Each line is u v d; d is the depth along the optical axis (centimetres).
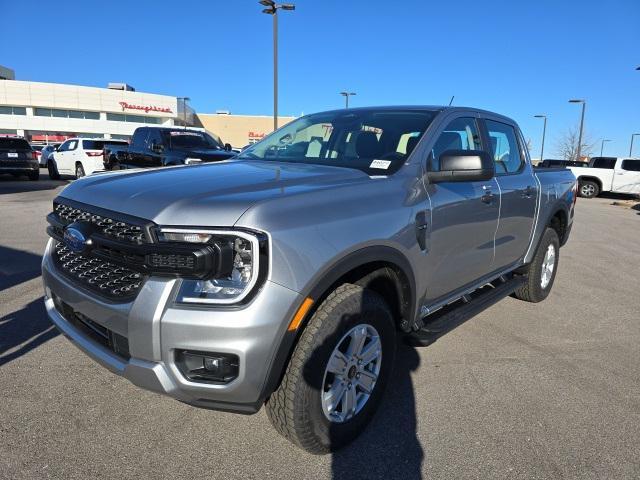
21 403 299
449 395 328
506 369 370
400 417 300
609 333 455
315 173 288
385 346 278
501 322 472
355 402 266
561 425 297
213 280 210
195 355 213
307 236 224
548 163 2578
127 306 221
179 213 216
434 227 307
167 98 7081
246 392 214
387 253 264
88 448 260
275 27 2050
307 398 234
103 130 6750
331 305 240
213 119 7581
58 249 290
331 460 258
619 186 2183
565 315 501
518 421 300
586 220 1355
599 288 614
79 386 320
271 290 210
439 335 320
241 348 206
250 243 207
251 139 7694
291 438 244
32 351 368
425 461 261
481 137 388
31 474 239
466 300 388
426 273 308
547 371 369
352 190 262
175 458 255
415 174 304
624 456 270
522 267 486
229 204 218
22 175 2048
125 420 285
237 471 247
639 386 351
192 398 220
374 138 338
